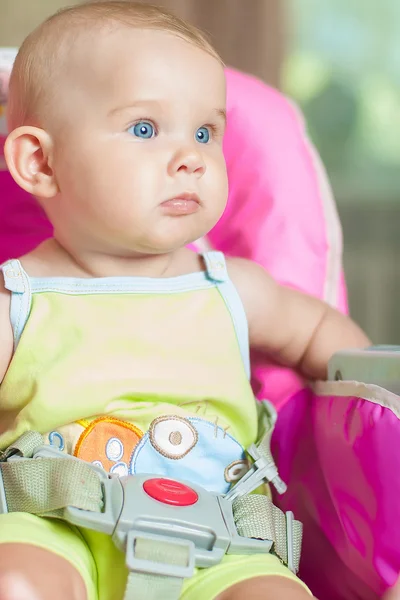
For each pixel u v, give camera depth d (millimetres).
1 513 935
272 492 1188
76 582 871
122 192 986
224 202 1042
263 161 1405
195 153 994
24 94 1068
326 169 3000
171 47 1024
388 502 935
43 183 1054
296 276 1348
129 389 1010
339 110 2982
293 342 1210
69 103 1021
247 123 1430
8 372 1023
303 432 1169
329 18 2926
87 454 989
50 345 1021
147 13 1068
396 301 3016
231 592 879
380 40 2957
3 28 2371
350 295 3016
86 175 1004
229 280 1132
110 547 924
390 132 3008
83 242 1059
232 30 2463
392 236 3020
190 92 1015
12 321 1030
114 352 1024
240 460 1062
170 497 928
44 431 994
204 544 913
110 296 1057
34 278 1055
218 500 968
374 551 961
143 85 998
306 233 1380
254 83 1502
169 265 1116
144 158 991
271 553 972
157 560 877
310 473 1135
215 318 1095
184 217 1012
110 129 1001
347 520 1021
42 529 906
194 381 1041
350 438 990
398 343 3010
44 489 914
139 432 1013
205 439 1040
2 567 835
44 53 1053
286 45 2592
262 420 1106
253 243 1360
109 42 1022
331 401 1062
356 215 3010
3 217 1338
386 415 937
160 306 1071
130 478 947
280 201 1383
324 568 1116
